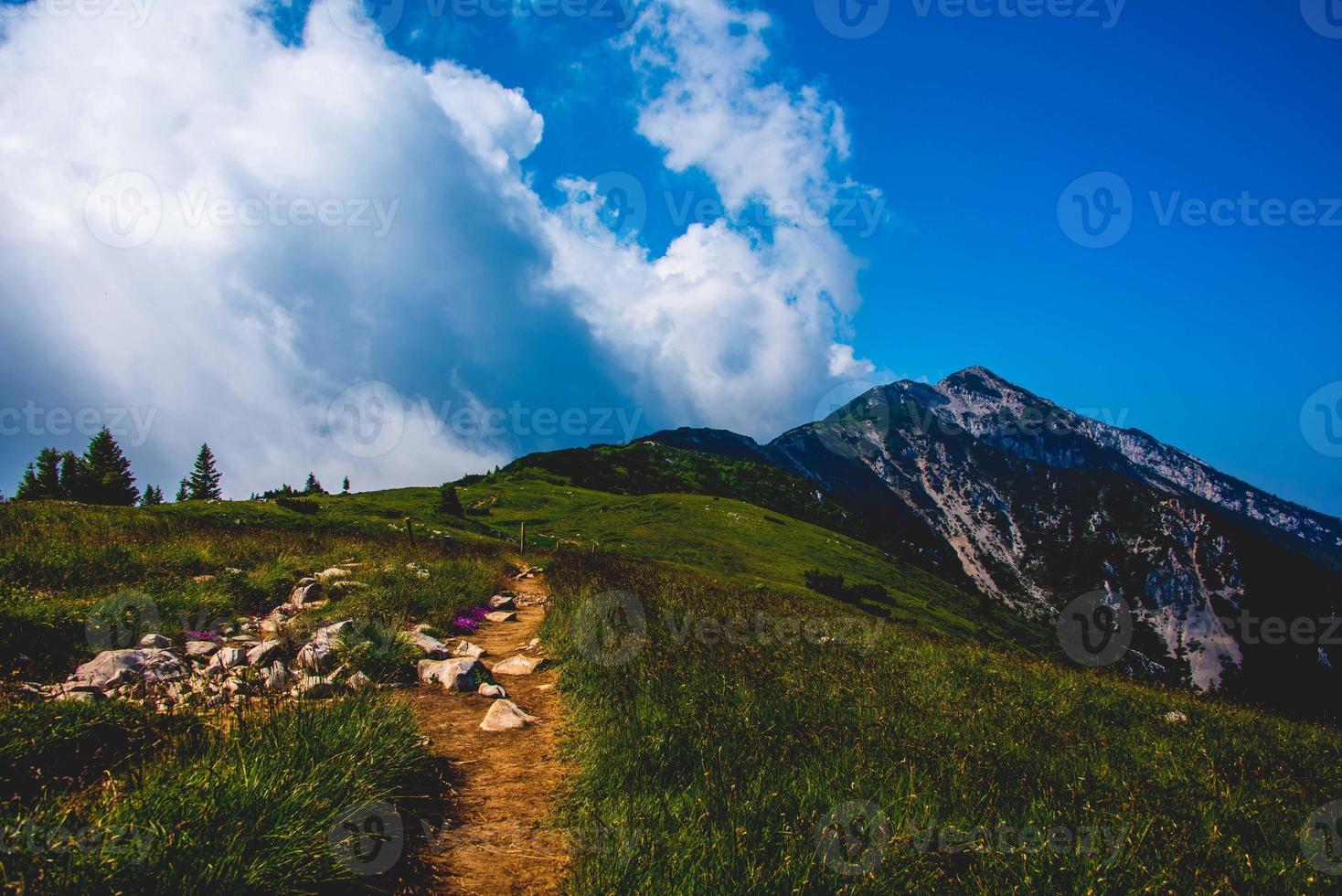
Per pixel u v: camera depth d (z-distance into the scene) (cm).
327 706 554
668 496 10600
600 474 14150
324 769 433
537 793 527
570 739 637
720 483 15988
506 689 857
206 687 559
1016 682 1032
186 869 313
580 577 1888
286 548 1745
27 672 646
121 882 297
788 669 844
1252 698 1299
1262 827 499
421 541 3014
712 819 427
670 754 535
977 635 6750
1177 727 886
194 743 462
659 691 704
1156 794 540
